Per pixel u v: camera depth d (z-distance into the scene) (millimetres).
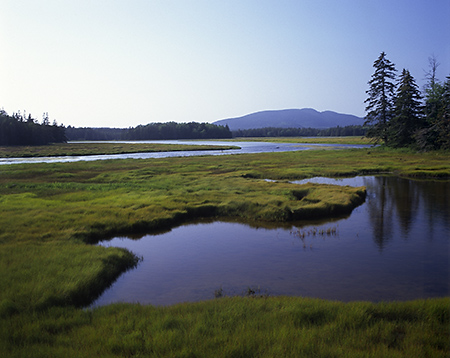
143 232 16312
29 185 29219
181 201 21406
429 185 29094
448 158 47531
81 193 25078
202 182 29938
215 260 12328
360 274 10719
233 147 97000
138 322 6934
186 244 14359
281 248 13602
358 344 5723
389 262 11781
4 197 23125
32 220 16172
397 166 40688
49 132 144125
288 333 6086
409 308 7363
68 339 6180
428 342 5738
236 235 15594
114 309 7820
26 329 6586
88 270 10047
